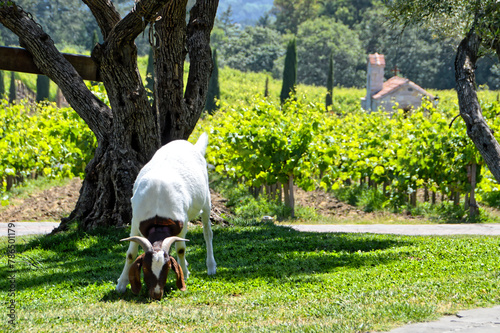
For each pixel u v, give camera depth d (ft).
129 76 35.35
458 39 39.75
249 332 16.74
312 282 23.93
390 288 22.08
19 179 73.72
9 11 36.32
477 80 240.73
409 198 63.00
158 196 21.27
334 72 306.14
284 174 56.70
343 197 64.64
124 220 36.55
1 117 74.33
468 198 55.98
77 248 32.48
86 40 357.20
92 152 60.44
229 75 254.88
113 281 24.67
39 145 67.72
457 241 34.01
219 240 34.91
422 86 265.75
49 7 347.36
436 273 25.16
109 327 17.87
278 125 57.82
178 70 39.70
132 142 37.06
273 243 33.47
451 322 17.03
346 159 63.31
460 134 54.75
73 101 37.60
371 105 182.91
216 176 74.90
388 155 60.08
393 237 37.19
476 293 20.75
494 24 33.94
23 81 222.28
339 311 18.94
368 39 334.85
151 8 30.17
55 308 20.63
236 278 24.89
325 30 340.59
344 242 33.76
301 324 17.54
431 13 36.83
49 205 61.05
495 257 28.84
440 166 56.95
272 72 331.77
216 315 19.02
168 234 20.66
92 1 34.60
